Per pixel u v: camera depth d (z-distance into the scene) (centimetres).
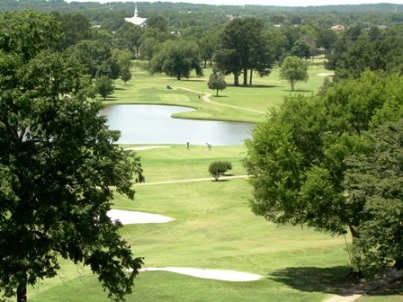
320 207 3391
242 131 12075
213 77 18050
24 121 2352
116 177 2581
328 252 4269
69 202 2492
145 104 16125
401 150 2970
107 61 19550
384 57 14188
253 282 3503
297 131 3588
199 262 3944
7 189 2247
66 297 3212
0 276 2430
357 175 3045
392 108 3497
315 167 3406
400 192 2853
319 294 3244
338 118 3559
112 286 2633
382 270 3020
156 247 4475
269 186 3566
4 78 2361
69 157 2488
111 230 2553
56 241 2392
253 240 4744
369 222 2956
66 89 2475
